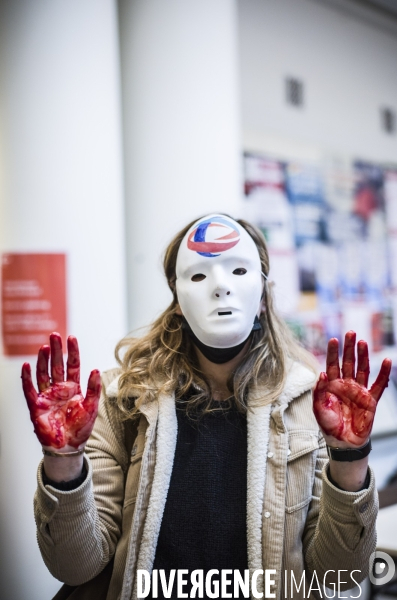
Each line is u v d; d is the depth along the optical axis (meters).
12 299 1.74
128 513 0.96
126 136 2.18
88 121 1.82
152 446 0.98
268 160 2.89
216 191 2.13
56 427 0.85
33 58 1.75
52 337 0.87
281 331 1.14
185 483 0.96
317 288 3.07
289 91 3.01
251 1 2.85
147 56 2.13
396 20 3.43
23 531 1.72
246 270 1.07
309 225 3.05
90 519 0.88
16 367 1.74
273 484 0.94
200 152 2.11
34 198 1.75
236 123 2.23
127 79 2.18
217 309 1.03
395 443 3.27
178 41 2.11
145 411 0.99
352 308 3.24
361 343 0.87
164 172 2.11
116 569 0.94
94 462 1.00
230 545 0.93
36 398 0.86
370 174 3.38
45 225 1.76
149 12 2.13
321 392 0.86
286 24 3.01
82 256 1.80
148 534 0.93
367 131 3.39
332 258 3.15
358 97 3.35
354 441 0.85
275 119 2.94
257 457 0.95
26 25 1.75
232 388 1.05
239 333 1.03
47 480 0.86
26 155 1.75
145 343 1.11
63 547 0.87
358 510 0.84
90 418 0.85
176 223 2.09
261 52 2.89
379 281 3.39
